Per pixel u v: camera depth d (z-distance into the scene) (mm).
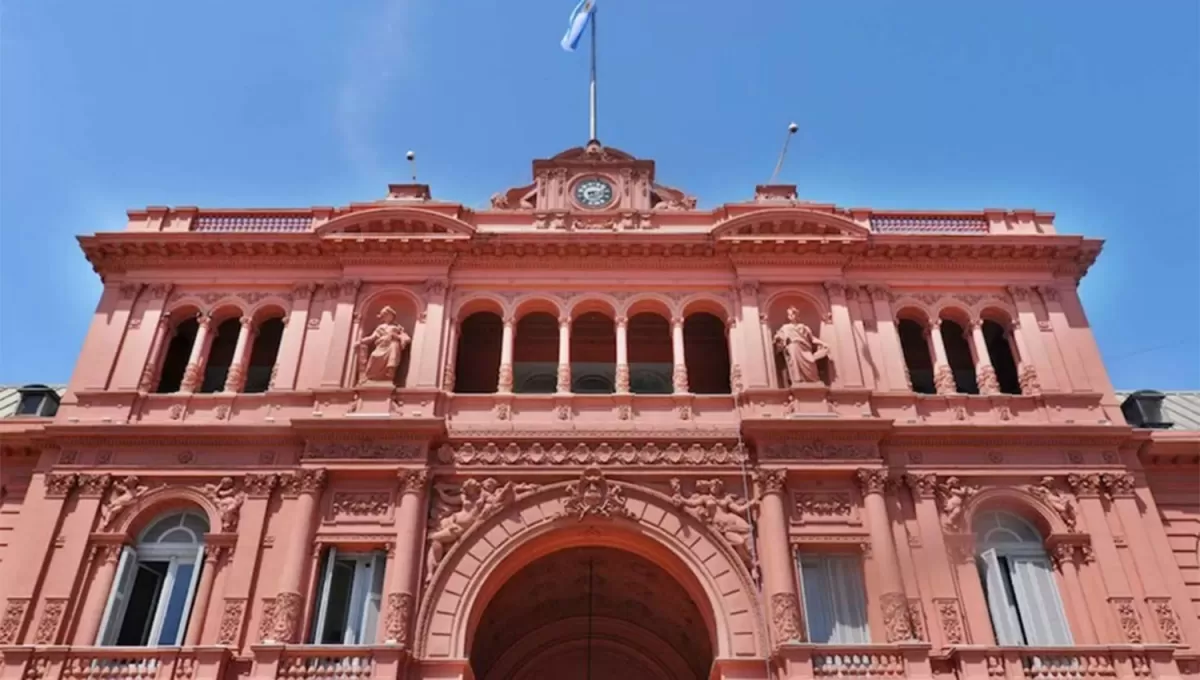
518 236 32594
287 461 28406
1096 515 27594
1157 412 33781
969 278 32938
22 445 29781
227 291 32594
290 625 25078
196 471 28156
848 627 25938
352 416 28500
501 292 32469
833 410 29234
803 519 27391
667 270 32969
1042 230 33938
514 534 27250
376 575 26703
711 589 26453
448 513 27625
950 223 34438
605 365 35094
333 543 26859
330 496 27641
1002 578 27203
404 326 31906
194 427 28516
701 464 28453
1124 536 27266
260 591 26094
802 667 24250
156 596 26750
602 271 32875
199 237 32531
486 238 32594
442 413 29438
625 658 35250
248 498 27719
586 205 35125
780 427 28359
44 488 27953
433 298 31844
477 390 34281
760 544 27047
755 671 24969
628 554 29469
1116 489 28000
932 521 27453
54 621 25438
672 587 30609
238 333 33438
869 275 32906
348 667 24281
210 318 32062
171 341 32219
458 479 28203
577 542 28016
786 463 27953
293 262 32906
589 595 32688
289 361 30688
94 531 27078
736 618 25922
